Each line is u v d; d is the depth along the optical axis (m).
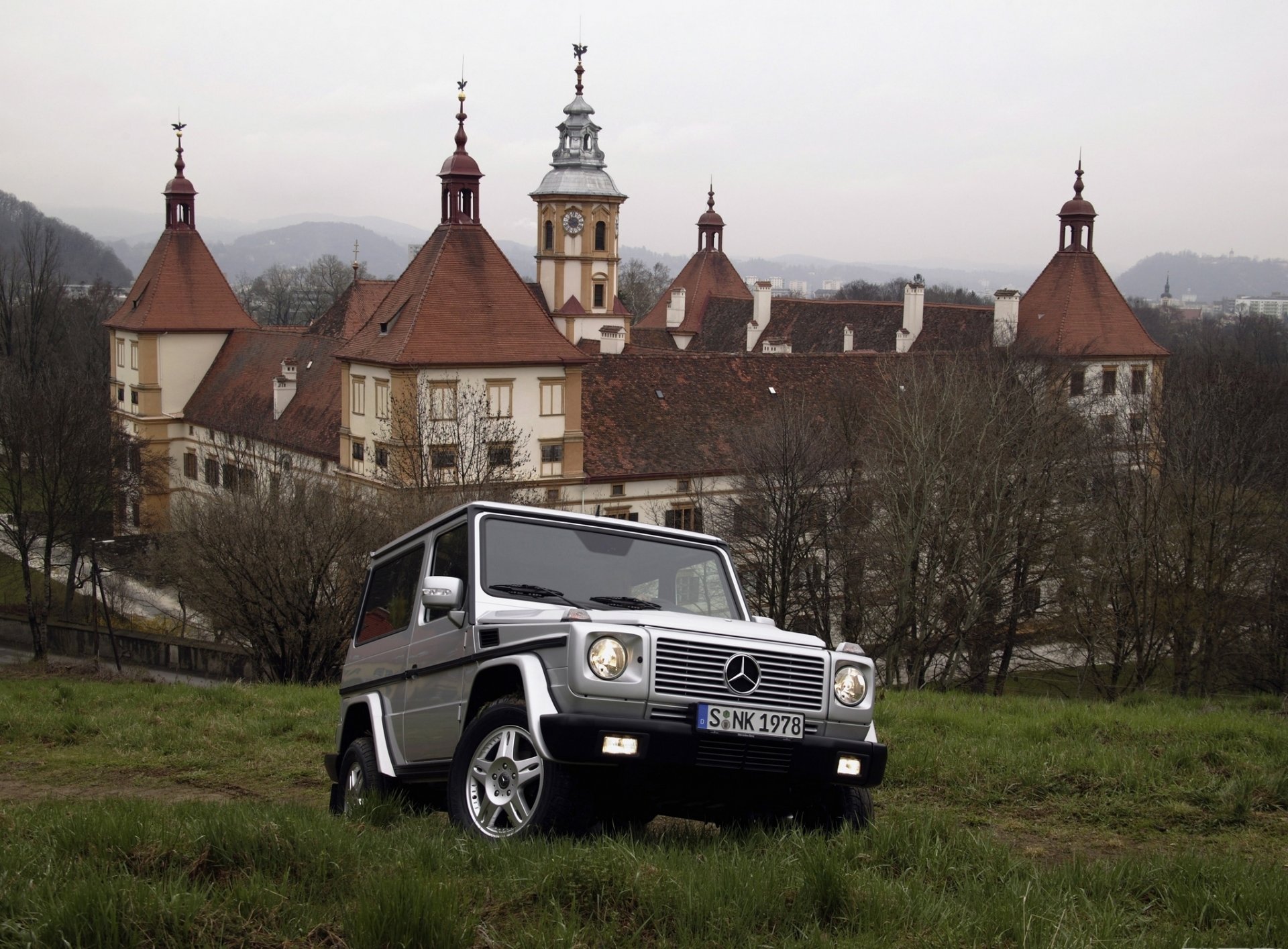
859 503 45.75
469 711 8.01
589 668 7.05
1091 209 81.50
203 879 6.38
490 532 8.65
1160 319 149.50
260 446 71.31
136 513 80.81
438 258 60.97
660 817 9.95
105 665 47.62
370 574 10.51
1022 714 16.09
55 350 107.12
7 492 64.88
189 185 86.56
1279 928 6.19
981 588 39.88
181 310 84.31
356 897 6.08
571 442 62.16
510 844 6.78
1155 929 6.23
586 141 103.38
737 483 62.31
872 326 94.19
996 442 41.44
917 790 11.20
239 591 37.31
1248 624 44.91
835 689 7.62
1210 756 12.02
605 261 102.69
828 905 6.12
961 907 6.18
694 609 8.92
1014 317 82.38
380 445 57.41
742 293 115.38
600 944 5.62
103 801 9.21
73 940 5.40
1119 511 43.34
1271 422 48.78
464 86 63.16
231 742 15.94
